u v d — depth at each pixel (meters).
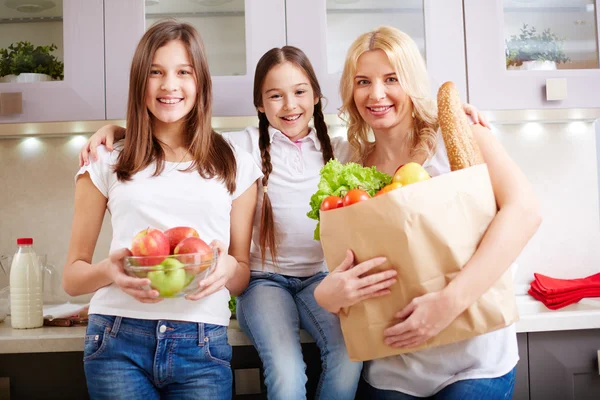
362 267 1.22
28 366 1.60
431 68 1.85
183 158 1.47
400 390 1.41
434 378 1.37
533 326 1.63
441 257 1.20
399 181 1.26
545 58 1.90
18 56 1.85
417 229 1.18
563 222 2.22
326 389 1.45
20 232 2.15
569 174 2.22
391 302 1.24
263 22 1.83
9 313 1.88
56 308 2.01
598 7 1.90
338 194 1.33
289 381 1.38
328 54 1.85
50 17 1.85
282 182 1.62
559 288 1.93
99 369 1.35
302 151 1.68
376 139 1.57
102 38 1.83
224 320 1.43
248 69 1.83
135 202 1.39
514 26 1.90
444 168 1.41
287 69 1.62
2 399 1.60
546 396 1.66
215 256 1.26
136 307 1.35
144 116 1.44
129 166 1.42
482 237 1.25
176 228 1.26
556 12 1.91
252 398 1.62
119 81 1.82
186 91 1.44
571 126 2.23
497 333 1.36
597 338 1.67
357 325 1.27
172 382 1.38
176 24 1.47
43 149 2.15
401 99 1.46
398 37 1.46
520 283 2.20
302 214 1.60
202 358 1.37
